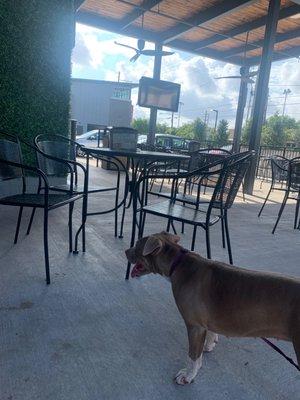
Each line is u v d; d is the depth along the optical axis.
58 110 4.82
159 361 1.55
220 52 10.46
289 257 3.19
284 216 5.12
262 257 3.12
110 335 1.72
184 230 3.79
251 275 1.33
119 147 3.43
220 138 22.14
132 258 1.66
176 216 2.33
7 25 4.27
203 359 1.62
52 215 3.88
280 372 1.56
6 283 2.15
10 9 4.26
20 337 1.63
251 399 1.38
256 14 7.73
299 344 1.15
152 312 1.97
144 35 9.13
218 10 7.38
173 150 7.42
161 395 1.35
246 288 1.30
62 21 4.71
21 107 4.51
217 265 1.44
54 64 4.72
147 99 9.06
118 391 1.35
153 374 1.47
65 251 2.78
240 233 3.91
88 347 1.61
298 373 1.56
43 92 4.67
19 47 4.40
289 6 7.33
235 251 3.23
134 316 1.91
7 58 4.32
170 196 2.99
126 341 1.68
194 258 1.50
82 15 8.17
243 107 10.09
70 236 2.76
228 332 1.36
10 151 2.70
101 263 2.60
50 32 4.63
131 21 8.28
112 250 2.91
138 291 2.20
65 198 2.52
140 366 1.51
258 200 6.43
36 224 3.47
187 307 1.43
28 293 2.05
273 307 1.22
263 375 1.53
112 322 1.83
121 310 1.96
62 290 2.12
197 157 4.39
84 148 3.25
